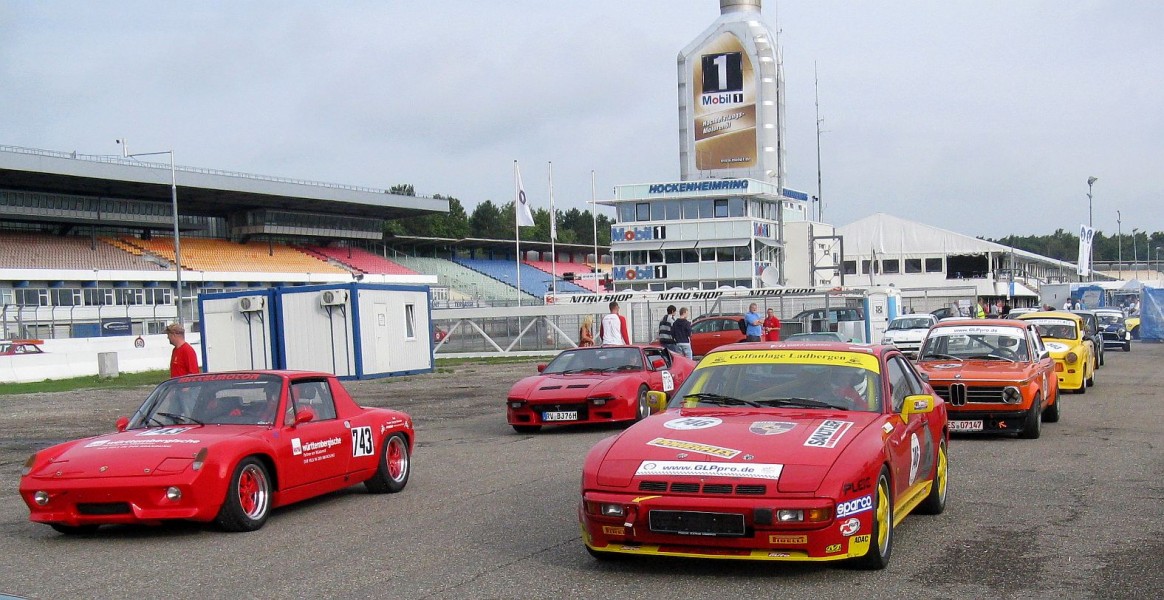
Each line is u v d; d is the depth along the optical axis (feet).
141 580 21.47
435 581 20.66
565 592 19.60
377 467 31.86
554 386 48.55
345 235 248.32
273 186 211.00
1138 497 28.66
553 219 220.02
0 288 157.48
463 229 400.67
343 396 31.50
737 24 244.42
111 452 25.86
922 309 185.88
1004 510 27.25
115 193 197.67
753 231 241.14
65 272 167.32
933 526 25.39
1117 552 22.20
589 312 128.26
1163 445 39.55
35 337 133.28
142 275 179.32
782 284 193.98
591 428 50.08
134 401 73.72
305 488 28.58
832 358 25.21
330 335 90.12
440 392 76.07
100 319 142.00
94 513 25.00
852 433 21.47
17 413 65.62
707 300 130.82
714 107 246.06
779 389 24.39
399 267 253.65
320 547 24.31
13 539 26.48
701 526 19.53
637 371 50.52
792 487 19.39
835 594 19.15
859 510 19.79
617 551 20.53
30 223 194.80
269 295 91.71
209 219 230.48
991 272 256.52
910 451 23.98
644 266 247.29
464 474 35.88
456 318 130.41
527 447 43.04
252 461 26.61
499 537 24.86
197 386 29.66
